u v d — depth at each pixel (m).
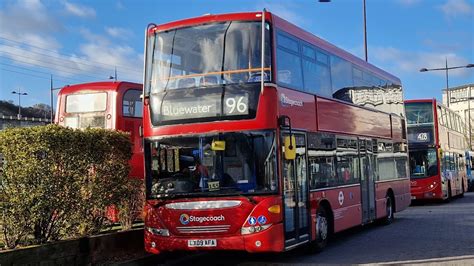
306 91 11.09
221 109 9.41
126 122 15.69
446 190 25.84
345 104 13.34
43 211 8.66
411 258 10.31
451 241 12.50
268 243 8.97
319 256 10.94
